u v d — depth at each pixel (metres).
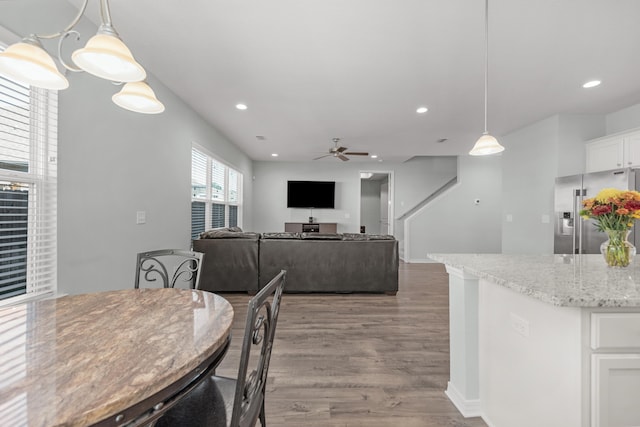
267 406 1.69
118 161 2.50
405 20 2.06
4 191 1.64
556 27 2.11
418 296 3.94
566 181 3.61
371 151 6.26
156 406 0.73
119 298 1.34
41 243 1.85
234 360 2.21
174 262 3.46
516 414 1.35
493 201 6.88
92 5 1.96
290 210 7.73
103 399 0.62
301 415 1.61
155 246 3.07
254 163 7.70
